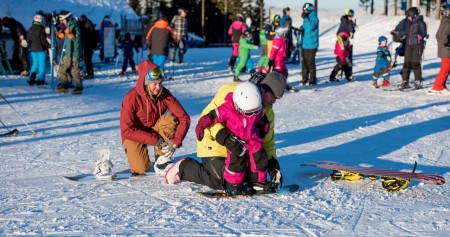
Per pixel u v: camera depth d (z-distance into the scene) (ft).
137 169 19.01
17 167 20.72
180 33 75.72
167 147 18.69
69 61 43.88
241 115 15.57
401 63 69.92
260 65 50.52
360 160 21.22
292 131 27.50
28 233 13.26
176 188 17.38
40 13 49.75
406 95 41.75
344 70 51.52
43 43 49.49
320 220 14.15
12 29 58.90
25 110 35.58
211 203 15.69
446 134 26.61
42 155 22.80
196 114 33.65
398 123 29.66
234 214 14.65
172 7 210.38
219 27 220.64
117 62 74.28
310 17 48.24
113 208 15.33
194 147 23.82
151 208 15.29
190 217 14.40
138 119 19.19
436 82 42.52
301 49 48.88
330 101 38.91
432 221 14.03
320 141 25.04
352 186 17.49
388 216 14.47
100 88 48.65
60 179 18.84
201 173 16.85
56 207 15.49
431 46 104.63
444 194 16.55
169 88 48.01
